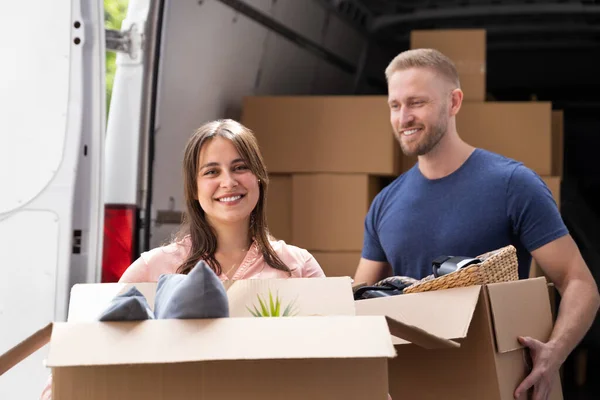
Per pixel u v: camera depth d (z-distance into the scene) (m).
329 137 4.57
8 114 3.46
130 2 4.05
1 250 3.45
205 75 4.40
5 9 3.47
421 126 3.42
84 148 3.52
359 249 4.51
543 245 3.27
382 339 2.06
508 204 3.31
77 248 3.51
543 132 4.68
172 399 2.07
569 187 6.47
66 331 2.04
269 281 2.53
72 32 3.49
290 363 2.09
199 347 2.02
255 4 4.62
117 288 2.54
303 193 4.57
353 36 5.79
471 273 2.81
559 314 3.13
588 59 6.25
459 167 3.44
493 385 2.76
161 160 4.09
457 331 2.66
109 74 7.64
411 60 3.47
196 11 4.23
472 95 4.82
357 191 4.53
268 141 4.61
